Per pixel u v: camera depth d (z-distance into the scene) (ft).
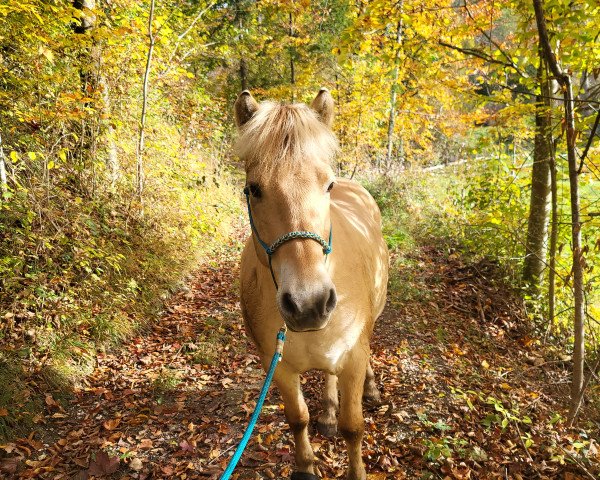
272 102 6.45
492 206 20.13
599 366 13.88
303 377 12.99
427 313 16.93
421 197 33.01
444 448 9.39
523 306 17.08
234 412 11.80
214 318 17.11
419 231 26.94
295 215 5.62
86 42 16.03
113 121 18.51
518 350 15.10
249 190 6.05
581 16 11.65
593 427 11.16
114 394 12.63
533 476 9.16
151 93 26.58
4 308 13.15
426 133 47.85
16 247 14.47
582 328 10.73
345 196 11.51
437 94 22.54
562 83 10.62
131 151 23.13
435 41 15.35
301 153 5.70
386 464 9.40
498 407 10.25
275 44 47.24
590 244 16.93
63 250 15.62
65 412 11.75
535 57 14.24
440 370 13.14
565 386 13.10
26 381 11.84
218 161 35.50
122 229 19.10
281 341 6.59
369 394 11.61
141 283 17.62
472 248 21.50
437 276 20.06
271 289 7.00
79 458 10.21
